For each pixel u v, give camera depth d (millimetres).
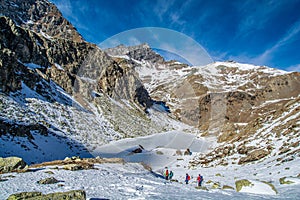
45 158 23984
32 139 26750
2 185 8008
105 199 7035
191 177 21609
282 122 33844
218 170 25391
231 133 42031
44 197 5254
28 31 57062
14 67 40125
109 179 10383
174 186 10938
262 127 37719
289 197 9188
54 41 64625
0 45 40656
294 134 27031
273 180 14484
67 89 53844
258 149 28359
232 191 11172
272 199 8711
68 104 46031
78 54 65562
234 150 32438
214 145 37906
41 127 30484
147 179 11328
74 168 12555
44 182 8852
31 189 7684
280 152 23875
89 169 12711
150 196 7934
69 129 34875
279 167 18484
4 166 11852
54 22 89938
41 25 86562
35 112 35688
